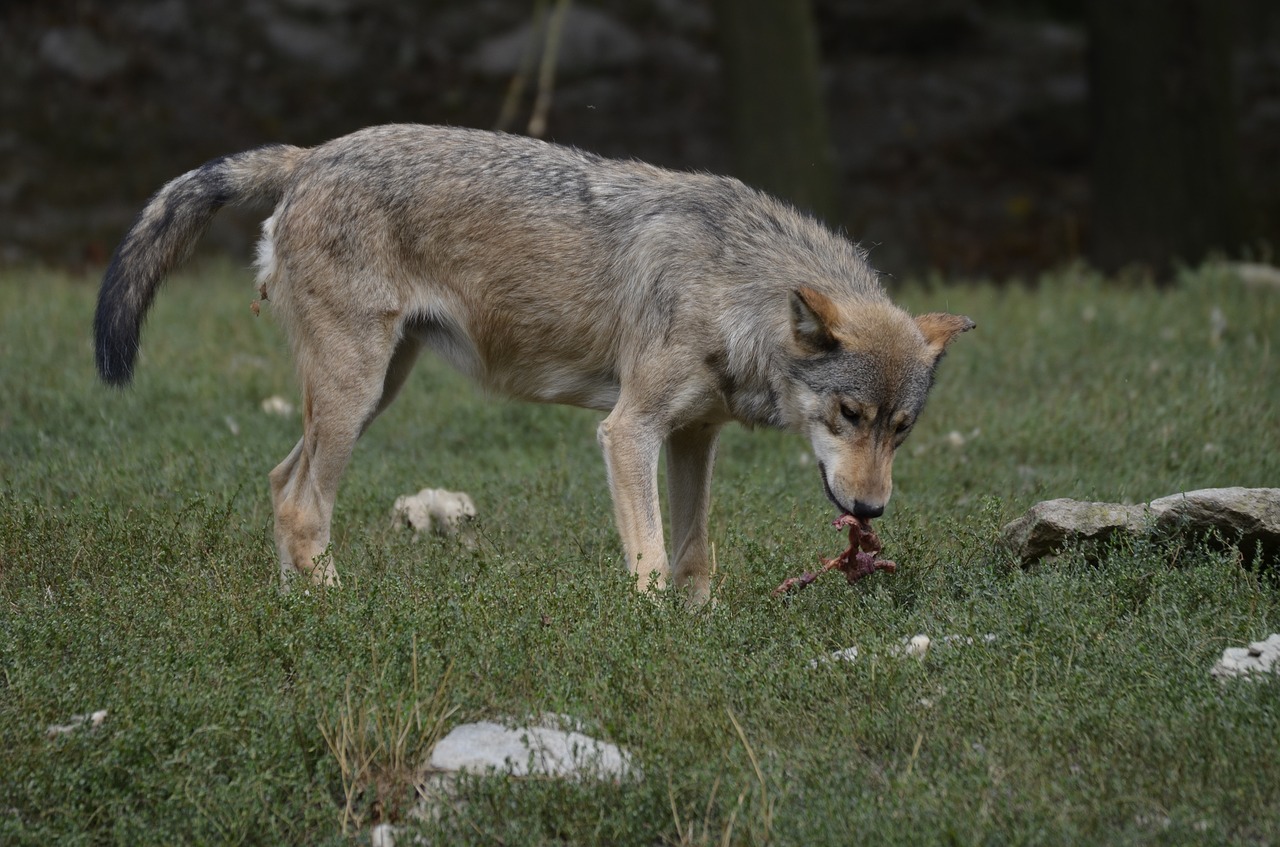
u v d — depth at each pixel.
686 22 41.56
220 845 6.67
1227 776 6.98
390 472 13.44
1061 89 38.69
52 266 27.89
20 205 30.73
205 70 37.00
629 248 10.37
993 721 7.64
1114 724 7.46
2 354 17.09
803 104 26.86
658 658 8.30
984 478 13.59
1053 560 9.71
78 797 6.96
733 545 11.16
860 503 9.69
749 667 8.21
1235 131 27.47
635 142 36.25
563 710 7.64
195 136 34.56
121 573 9.74
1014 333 19.36
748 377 10.25
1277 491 9.84
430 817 6.86
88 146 33.31
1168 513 9.82
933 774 7.05
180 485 12.43
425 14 40.03
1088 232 31.67
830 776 7.05
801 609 9.52
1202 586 9.17
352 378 10.43
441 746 7.43
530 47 22.92
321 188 10.43
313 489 10.53
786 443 15.29
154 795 7.04
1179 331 18.70
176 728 7.46
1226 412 14.96
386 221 10.38
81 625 8.55
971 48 41.22
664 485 13.97
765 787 6.90
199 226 11.09
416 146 10.55
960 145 37.09
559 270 10.50
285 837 6.90
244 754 7.27
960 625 8.80
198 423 15.20
